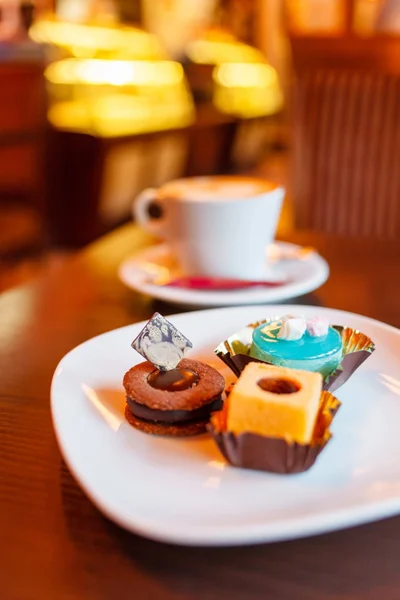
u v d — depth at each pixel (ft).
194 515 0.91
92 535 0.94
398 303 1.70
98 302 1.74
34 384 1.32
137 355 1.32
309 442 0.97
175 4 9.84
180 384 1.11
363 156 2.90
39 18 7.08
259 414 0.99
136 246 2.23
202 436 1.08
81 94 7.90
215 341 1.42
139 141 7.46
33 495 1.01
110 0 8.36
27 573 0.88
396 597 0.85
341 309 1.67
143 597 0.85
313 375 1.06
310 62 2.92
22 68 5.58
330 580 0.87
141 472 0.99
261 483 0.97
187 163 9.56
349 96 2.87
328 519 0.88
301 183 3.01
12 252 5.46
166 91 9.69
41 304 1.73
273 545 0.92
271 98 13.67
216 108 11.07
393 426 1.11
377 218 2.94
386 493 0.94
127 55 8.66
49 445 1.12
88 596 0.85
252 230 1.74
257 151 12.94
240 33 12.42
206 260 1.79
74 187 6.75
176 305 1.71
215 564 0.89
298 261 1.91
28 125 5.80
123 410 1.14
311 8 4.50
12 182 5.74
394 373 1.26
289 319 1.26
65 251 6.82
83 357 1.28
